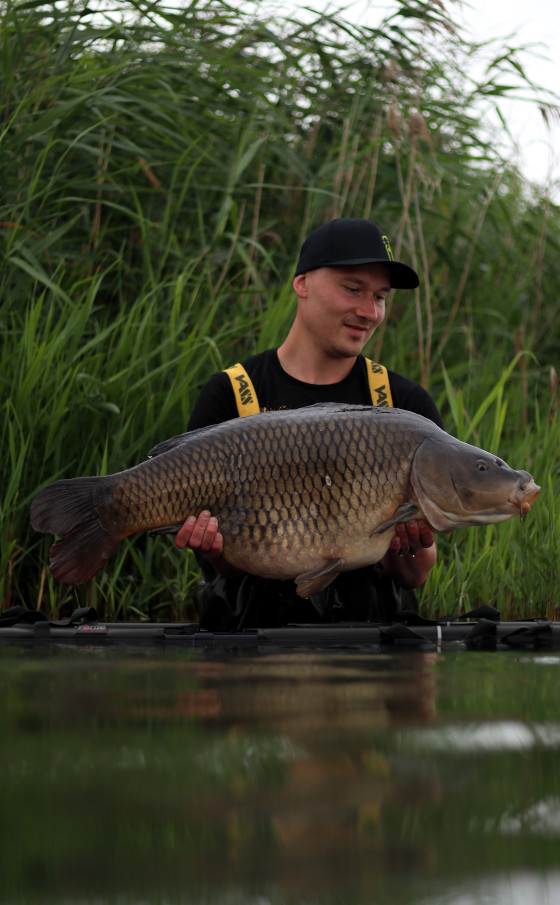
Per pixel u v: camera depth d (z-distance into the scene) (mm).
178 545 2383
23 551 3445
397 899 631
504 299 5988
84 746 1098
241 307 4520
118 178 5020
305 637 2449
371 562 2369
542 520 3785
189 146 4953
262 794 894
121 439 3688
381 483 2314
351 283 2861
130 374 3898
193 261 4480
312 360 3008
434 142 5773
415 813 833
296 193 5426
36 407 3639
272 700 1421
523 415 4773
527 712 1318
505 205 6137
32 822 808
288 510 2332
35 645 2350
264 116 5246
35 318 3842
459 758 1041
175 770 983
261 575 2406
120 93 4941
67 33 5090
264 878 675
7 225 4312
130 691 1519
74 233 4949
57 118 4598
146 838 766
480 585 3654
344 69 5652
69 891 653
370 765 1004
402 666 1881
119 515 2350
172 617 3527
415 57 5645
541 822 805
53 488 2354
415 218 5602
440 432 2367
